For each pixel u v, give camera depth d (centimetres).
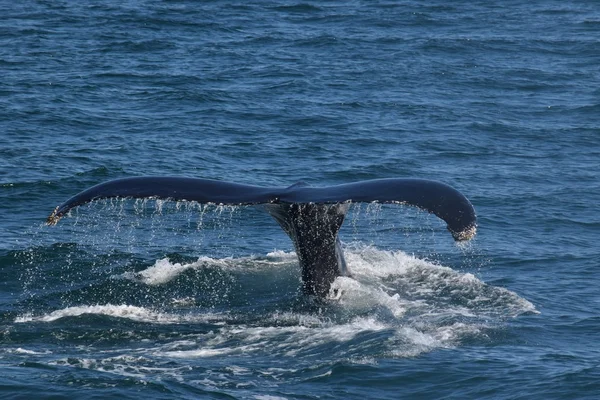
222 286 4762
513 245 6012
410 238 6059
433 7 17175
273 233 6144
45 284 4906
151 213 6462
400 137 9038
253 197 4009
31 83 10594
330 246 4394
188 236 6012
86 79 10962
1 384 3638
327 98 10506
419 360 3912
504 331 4281
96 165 7731
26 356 3912
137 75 11306
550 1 18112
